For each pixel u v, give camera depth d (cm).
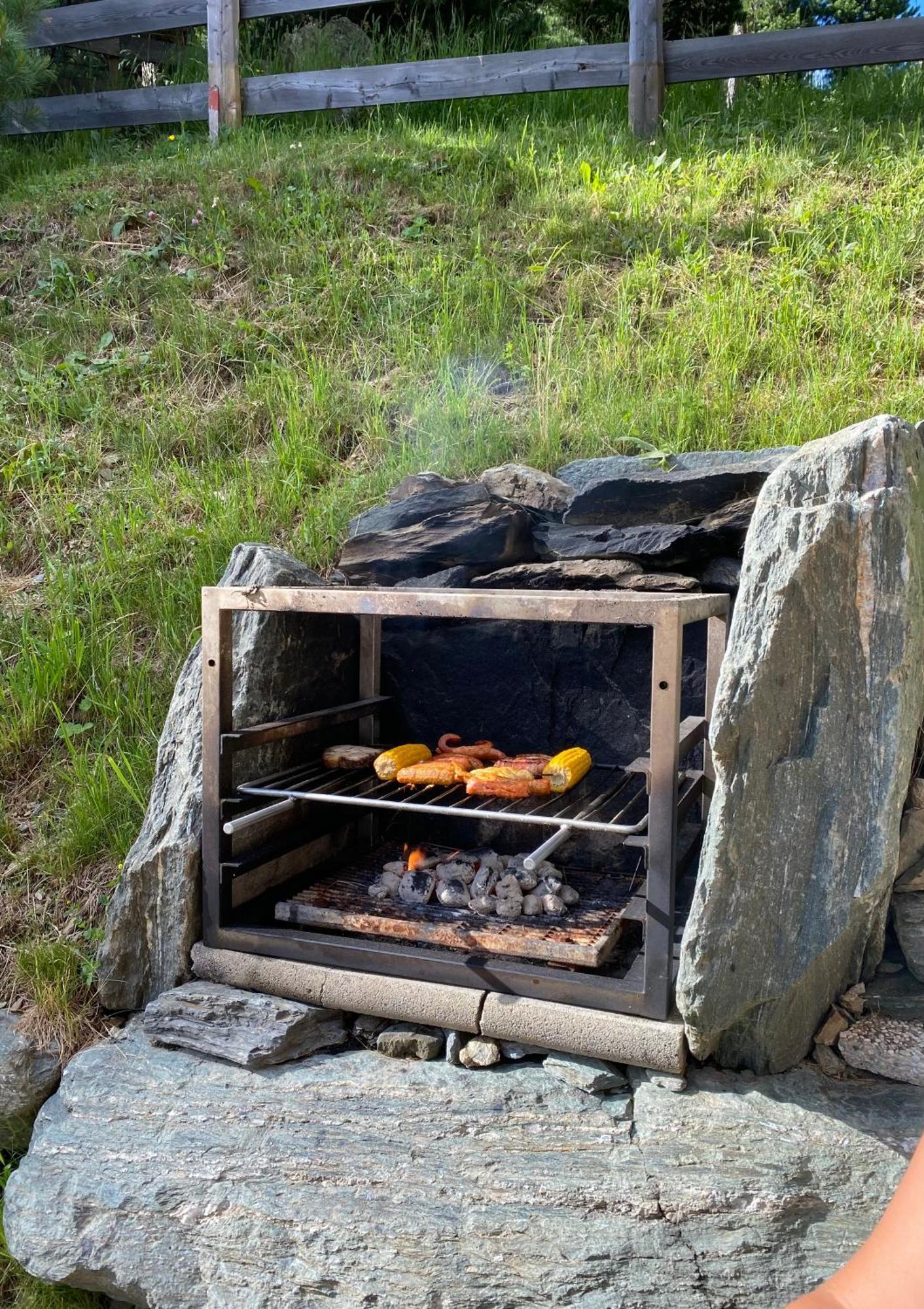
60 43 787
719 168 559
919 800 252
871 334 412
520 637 320
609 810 301
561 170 586
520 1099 228
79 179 657
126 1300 252
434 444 405
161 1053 260
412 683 333
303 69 802
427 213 558
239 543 384
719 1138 213
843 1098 220
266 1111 240
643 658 308
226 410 453
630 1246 210
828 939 217
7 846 329
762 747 215
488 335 462
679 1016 227
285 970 257
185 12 741
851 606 219
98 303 539
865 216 487
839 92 670
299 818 305
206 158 652
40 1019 285
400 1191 225
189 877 271
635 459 359
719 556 317
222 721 267
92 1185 245
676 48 617
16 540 422
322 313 497
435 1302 217
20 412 480
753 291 450
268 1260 230
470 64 655
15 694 361
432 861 294
